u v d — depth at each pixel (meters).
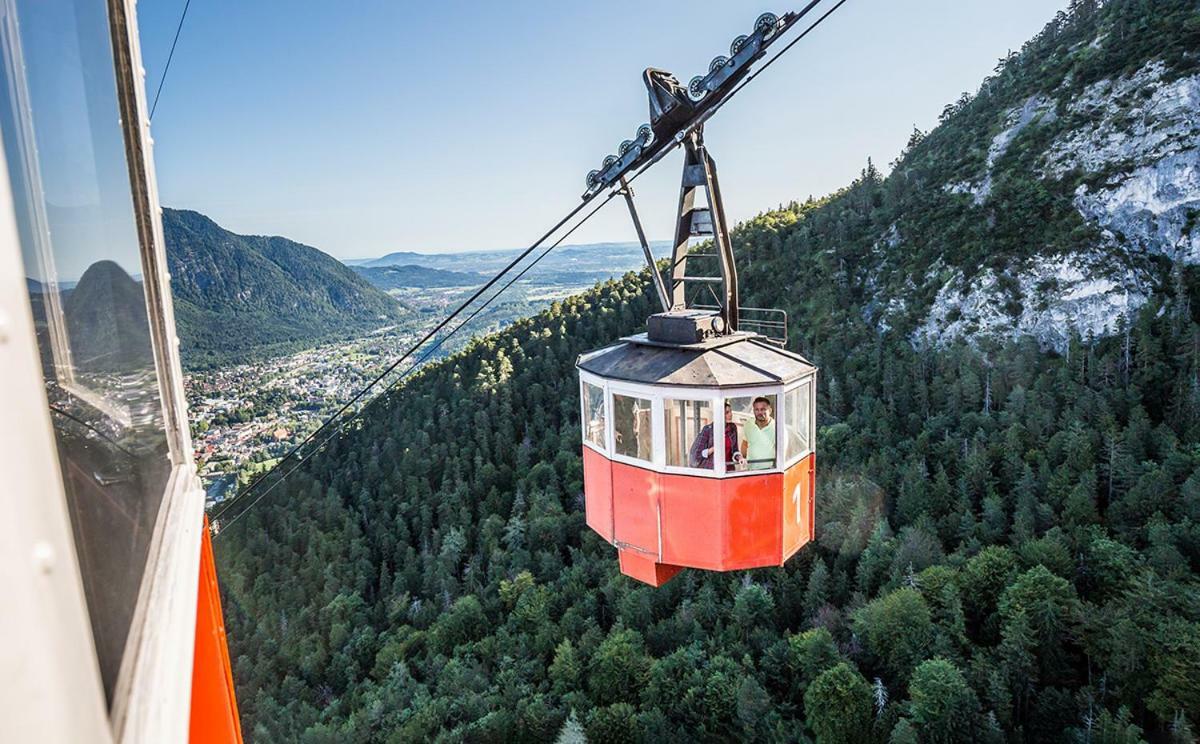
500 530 112.06
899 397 124.00
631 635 82.56
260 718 85.25
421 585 105.75
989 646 73.38
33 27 1.71
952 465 103.56
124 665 1.64
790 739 66.69
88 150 2.12
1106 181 134.50
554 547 104.56
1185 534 76.50
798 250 181.75
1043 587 71.62
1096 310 125.31
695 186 9.92
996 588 77.88
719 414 8.85
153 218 2.98
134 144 2.75
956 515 91.50
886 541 89.88
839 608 85.75
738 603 84.69
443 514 118.62
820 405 128.00
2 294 0.93
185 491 3.18
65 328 1.76
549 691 79.12
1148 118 135.75
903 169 185.12
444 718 76.06
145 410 2.55
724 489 8.98
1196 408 99.50
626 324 167.50
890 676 72.94
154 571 2.24
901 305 149.38
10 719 0.78
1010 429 102.69
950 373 127.19
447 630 90.94
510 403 148.25
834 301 160.50
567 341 166.50
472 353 182.38
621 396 9.43
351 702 83.44
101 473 1.88
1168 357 111.69
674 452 9.15
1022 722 66.00
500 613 95.38
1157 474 85.00
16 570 0.85
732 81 9.11
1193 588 68.12
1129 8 160.00
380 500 126.00
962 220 153.00
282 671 94.06
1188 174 125.06
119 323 2.32
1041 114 158.00
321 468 143.12
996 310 134.50
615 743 70.12
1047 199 141.38
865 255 165.88
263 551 117.25
